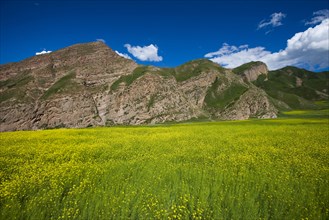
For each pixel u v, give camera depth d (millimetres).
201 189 10086
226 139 26078
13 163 15320
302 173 12938
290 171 13594
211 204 9133
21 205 9008
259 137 27516
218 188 10250
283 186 10562
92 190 10258
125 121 118500
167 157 16688
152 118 120938
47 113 113812
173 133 33469
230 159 15859
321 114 127750
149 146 21781
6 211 8352
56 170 13078
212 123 69625
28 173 12539
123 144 22625
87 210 8570
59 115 114312
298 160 15445
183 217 8461
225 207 9023
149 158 16531
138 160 15805
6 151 18578
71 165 14062
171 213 8719
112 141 24656
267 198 9578
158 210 8719
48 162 15602
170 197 9797
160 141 24859
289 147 20656
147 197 9594
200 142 23766
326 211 8453
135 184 10891
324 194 9656
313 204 8914
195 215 8633
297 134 30766
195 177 11711
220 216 8328
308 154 18203
